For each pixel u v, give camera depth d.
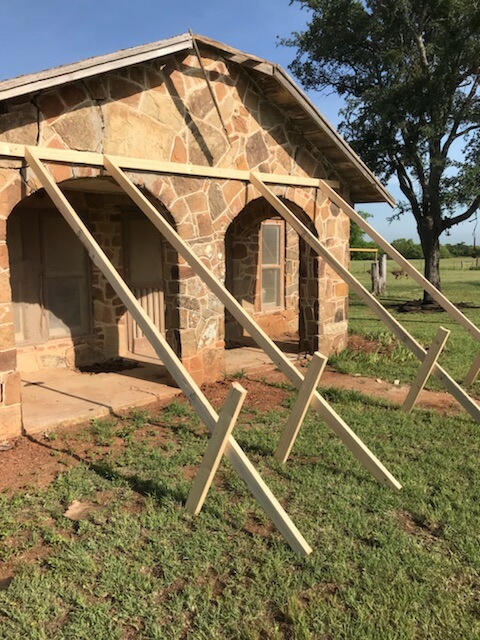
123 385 6.98
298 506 3.87
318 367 4.31
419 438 5.25
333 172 8.63
